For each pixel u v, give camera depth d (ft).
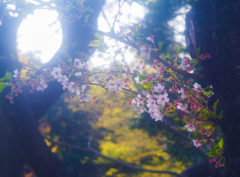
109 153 44.83
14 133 21.15
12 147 32.45
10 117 20.18
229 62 7.52
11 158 32.83
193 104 8.86
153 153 43.21
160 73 8.75
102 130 40.75
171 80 8.99
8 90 16.74
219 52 7.74
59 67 9.36
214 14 7.80
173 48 23.17
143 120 28.94
